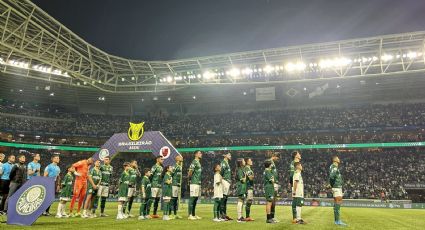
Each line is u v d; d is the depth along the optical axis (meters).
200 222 11.29
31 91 50.56
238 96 53.06
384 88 46.59
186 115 56.88
